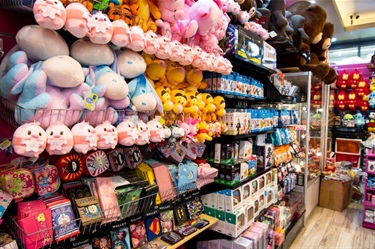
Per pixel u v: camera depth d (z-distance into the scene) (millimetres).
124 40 1041
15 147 825
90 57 1029
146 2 1275
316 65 3527
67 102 980
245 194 2066
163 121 1396
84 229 1048
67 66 900
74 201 1039
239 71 2436
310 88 3406
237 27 1850
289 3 4172
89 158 1124
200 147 1854
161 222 1564
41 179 991
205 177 1766
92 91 1005
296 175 3521
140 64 1179
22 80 865
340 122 6105
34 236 885
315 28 3457
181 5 1361
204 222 1804
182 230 1631
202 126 1677
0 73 933
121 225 1335
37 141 836
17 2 943
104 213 1113
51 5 824
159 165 1505
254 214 2176
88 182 1143
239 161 2023
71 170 1068
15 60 873
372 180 3428
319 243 3006
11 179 916
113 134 1054
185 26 1412
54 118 926
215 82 1826
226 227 1907
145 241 1425
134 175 1407
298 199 3400
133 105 1196
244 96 2139
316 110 4090
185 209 1804
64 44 974
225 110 2002
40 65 913
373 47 6738
